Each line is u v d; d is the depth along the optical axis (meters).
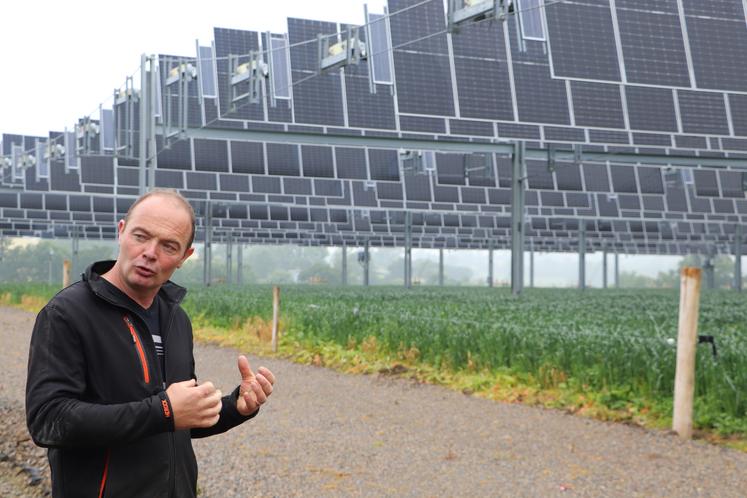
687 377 9.27
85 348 2.96
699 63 19.31
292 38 25.30
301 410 10.73
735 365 10.60
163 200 3.06
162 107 24.08
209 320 23.27
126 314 3.08
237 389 3.38
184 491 3.16
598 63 18.66
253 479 7.33
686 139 26.61
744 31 20.00
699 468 7.90
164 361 3.18
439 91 22.36
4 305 38.22
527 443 8.91
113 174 34.84
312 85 25.38
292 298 27.31
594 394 10.98
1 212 50.31
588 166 36.09
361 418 10.22
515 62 23.16
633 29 19.12
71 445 2.80
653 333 13.25
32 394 2.86
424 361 14.48
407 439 9.05
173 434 3.12
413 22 22.53
